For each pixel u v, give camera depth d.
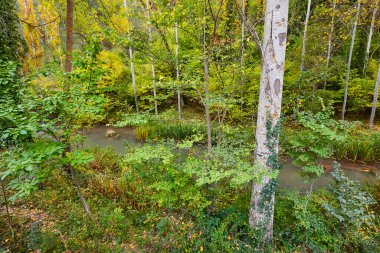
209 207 4.64
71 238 3.60
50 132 3.11
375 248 3.69
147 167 4.43
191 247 3.72
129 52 8.90
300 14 11.16
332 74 9.91
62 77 3.69
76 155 3.38
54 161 3.31
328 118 4.16
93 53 3.46
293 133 5.67
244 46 4.34
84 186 5.52
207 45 4.05
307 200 4.26
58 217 4.16
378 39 11.70
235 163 3.67
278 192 4.77
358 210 3.80
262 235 3.79
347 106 11.68
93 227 4.02
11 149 2.90
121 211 4.73
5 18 7.01
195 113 12.67
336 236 3.91
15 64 3.37
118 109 12.60
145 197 4.99
